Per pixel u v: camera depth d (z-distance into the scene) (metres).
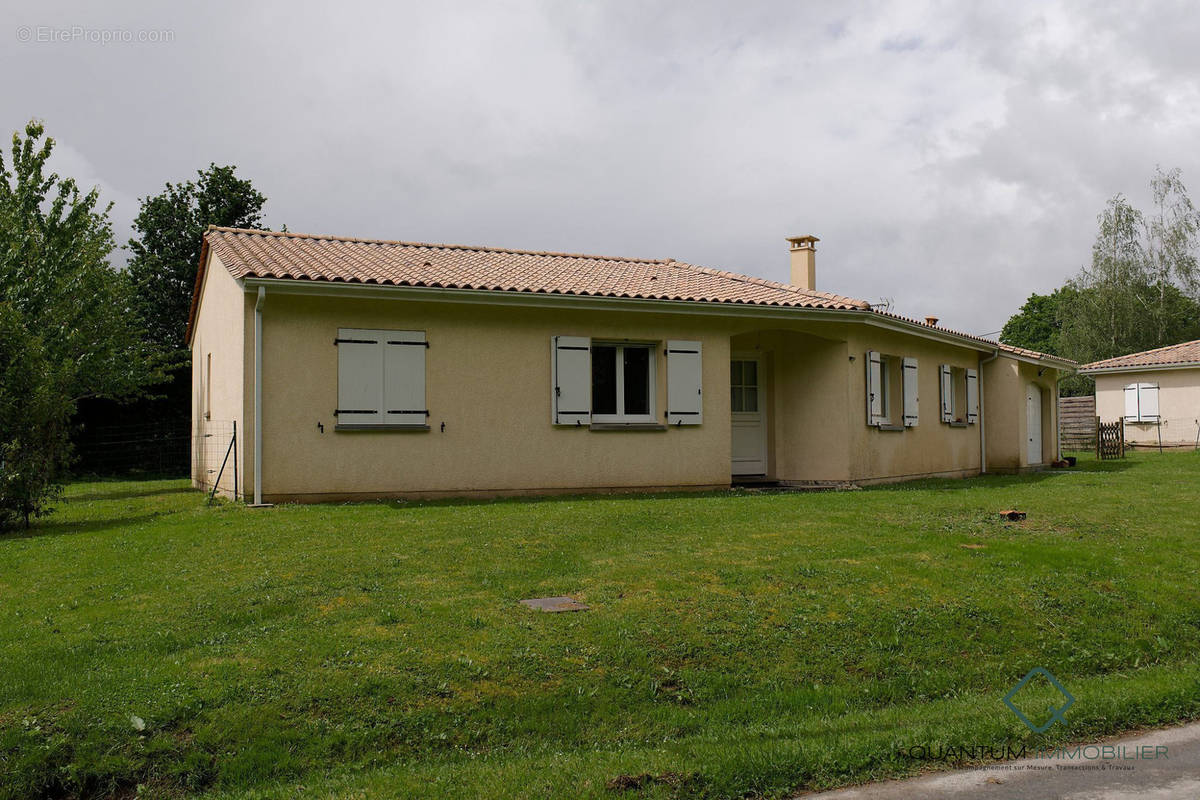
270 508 11.73
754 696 5.87
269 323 12.41
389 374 12.98
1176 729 5.57
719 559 8.46
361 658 5.84
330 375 12.70
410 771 4.77
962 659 6.62
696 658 6.21
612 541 9.32
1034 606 7.52
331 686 5.47
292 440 12.48
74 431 12.49
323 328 12.66
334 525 10.20
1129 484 15.51
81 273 17.61
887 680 6.23
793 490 15.20
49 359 16.23
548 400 13.91
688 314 14.70
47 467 11.57
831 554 8.71
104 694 5.29
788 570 8.06
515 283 13.70
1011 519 10.80
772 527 10.18
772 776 4.66
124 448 24.17
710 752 4.88
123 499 15.09
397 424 12.99
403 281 12.84
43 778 4.68
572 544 9.12
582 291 13.69
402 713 5.31
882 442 16.72
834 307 15.07
